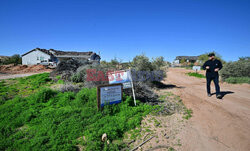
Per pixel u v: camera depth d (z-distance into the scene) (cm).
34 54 3744
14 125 356
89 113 410
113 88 455
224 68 1144
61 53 3962
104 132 326
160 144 307
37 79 900
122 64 1037
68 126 348
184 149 289
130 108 465
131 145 308
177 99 616
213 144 301
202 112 464
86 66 925
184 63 6225
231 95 639
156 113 456
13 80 935
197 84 1134
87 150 279
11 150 280
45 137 305
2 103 496
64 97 511
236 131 342
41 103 478
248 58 1318
